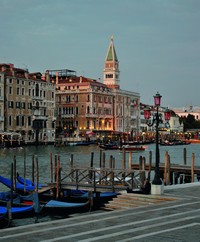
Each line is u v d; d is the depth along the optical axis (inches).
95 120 4904.0
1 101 3666.3
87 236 516.4
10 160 2391.7
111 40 6053.2
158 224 574.6
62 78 5098.4
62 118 4918.8
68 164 2212.1
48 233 532.1
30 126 4010.8
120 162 2417.6
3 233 533.0
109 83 5989.2
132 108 5723.4
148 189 863.1
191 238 503.2
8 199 952.9
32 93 4033.0
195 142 6579.7
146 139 5620.1
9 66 3978.8
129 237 509.4
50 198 1013.8
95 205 877.8
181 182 1390.3
